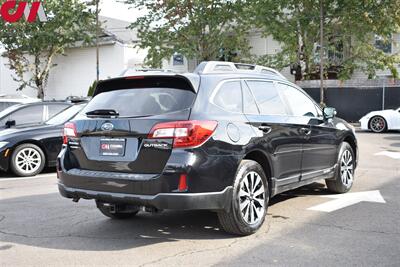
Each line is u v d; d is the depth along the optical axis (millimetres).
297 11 25109
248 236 5430
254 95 5887
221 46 28219
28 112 11438
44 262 4715
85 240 5430
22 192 8398
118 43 31266
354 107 24391
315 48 26188
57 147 10609
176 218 6375
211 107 5148
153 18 28281
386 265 4469
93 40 31047
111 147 5145
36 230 5871
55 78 34094
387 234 5430
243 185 5309
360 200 7195
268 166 5801
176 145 4785
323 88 24609
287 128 6117
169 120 4863
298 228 5730
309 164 6684
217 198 4957
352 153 7945
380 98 23812
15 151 10094
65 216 6562
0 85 36688
